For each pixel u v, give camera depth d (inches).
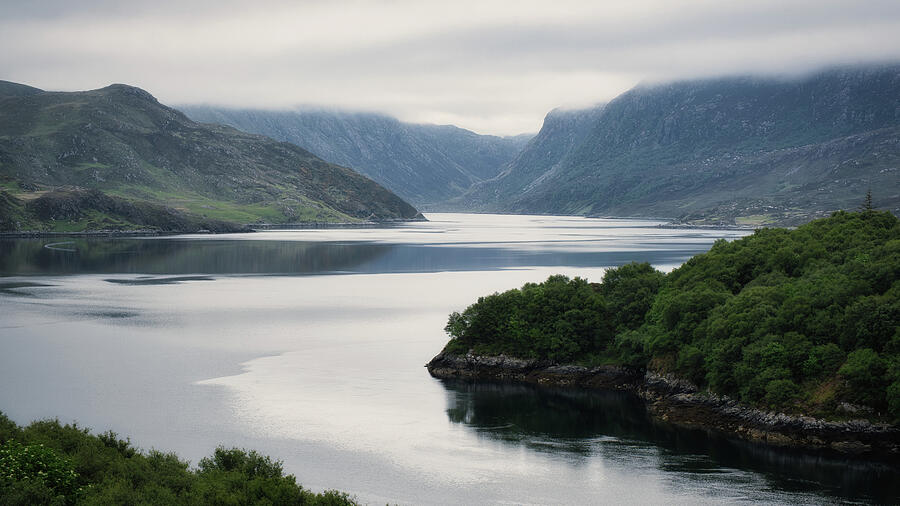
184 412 4773.6
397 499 3548.2
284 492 2861.7
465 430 4542.3
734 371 4648.1
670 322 5359.3
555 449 4232.3
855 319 4453.7
